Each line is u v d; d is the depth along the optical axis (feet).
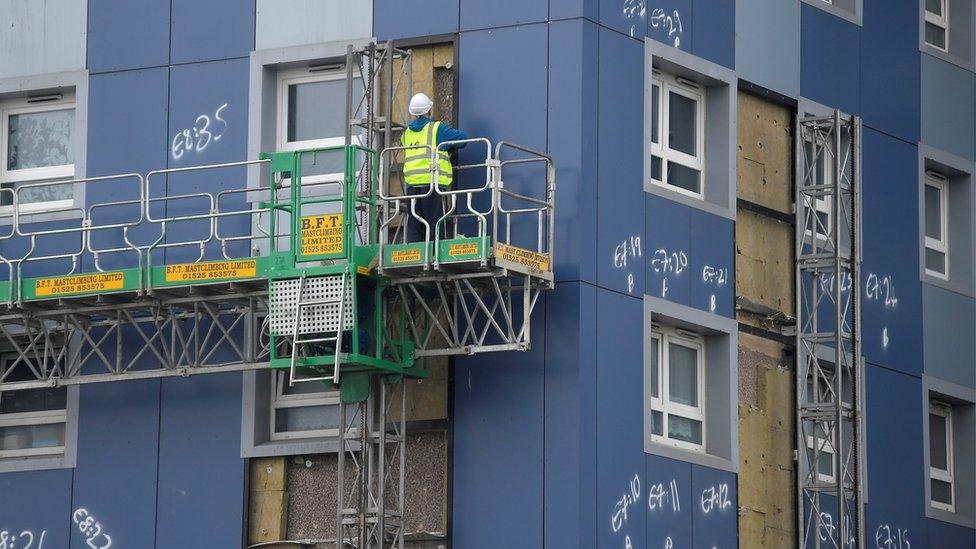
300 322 129.39
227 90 142.20
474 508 132.05
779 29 148.56
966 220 161.17
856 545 145.59
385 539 132.05
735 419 141.79
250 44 142.10
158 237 141.79
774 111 148.25
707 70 143.02
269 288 130.21
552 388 131.54
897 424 153.17
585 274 132.46
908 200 156.56
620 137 136.15
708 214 141.90
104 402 141.49
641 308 136.15
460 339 133.39
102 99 144.66
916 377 155.02
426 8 137.80
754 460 143.23
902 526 152.35
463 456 132.77
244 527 137.08
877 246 153.79
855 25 154.40
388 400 132.05
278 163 131.95
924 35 159.84
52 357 142.41
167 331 140.15
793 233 148.05
